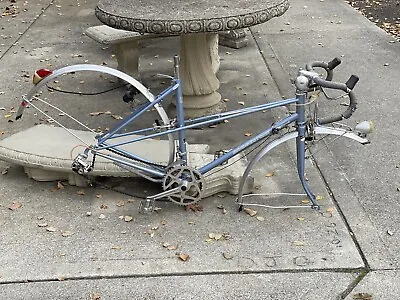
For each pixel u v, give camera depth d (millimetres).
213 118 2645
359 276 2199
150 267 2270
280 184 2811
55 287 2180
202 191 2564
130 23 2775
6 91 4102
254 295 2117
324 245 2371
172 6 2932
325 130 2516
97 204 2680
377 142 3207
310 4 6285
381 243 2381
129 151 2760
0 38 5367
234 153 2557
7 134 3432
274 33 5270
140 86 2586
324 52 4734
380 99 3787
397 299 2088
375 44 4898
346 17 5754
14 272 2258
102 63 4633
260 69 4395
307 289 2139
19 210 2646
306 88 2398
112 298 2119
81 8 6438
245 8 2840
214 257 2316
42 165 2730
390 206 2627
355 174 2895
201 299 2105
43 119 3621
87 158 2643
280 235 2436
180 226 2510
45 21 5930
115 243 2412
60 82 4230
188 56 3459
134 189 2789
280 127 2498
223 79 4215
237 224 2514
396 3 6559
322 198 2689
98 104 3824
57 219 2580
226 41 4902
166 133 2514
